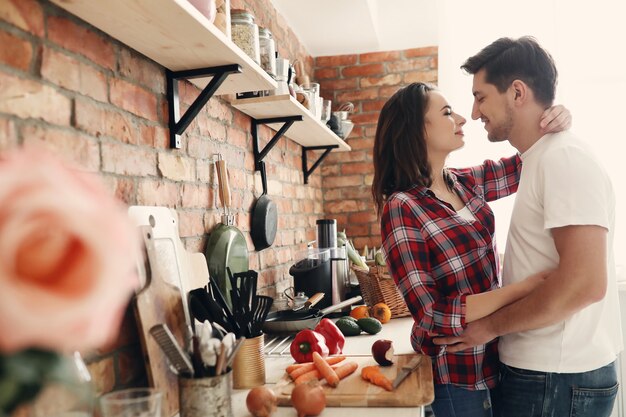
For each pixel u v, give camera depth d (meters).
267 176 2.32
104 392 1.08
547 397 1.32
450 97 3.15
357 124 3.37
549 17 3.05
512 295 1.29
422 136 1.52
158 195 1.39
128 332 1.17
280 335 1.88
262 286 2.21
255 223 2.10
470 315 1.31
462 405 1.42
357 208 3.36
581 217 1.20
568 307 1.21
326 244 2.52
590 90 3.04
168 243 1.31
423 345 1.49
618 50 3.01
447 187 1.61
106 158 1.17
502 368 1.44
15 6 0.92
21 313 0.43
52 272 0.44
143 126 1.33
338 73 3.39
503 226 3.04
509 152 3.06
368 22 2.87
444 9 3.15
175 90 1.46
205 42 1.23
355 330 1.94
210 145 1.74
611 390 1.34
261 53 1.79
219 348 1.01
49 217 0.44
